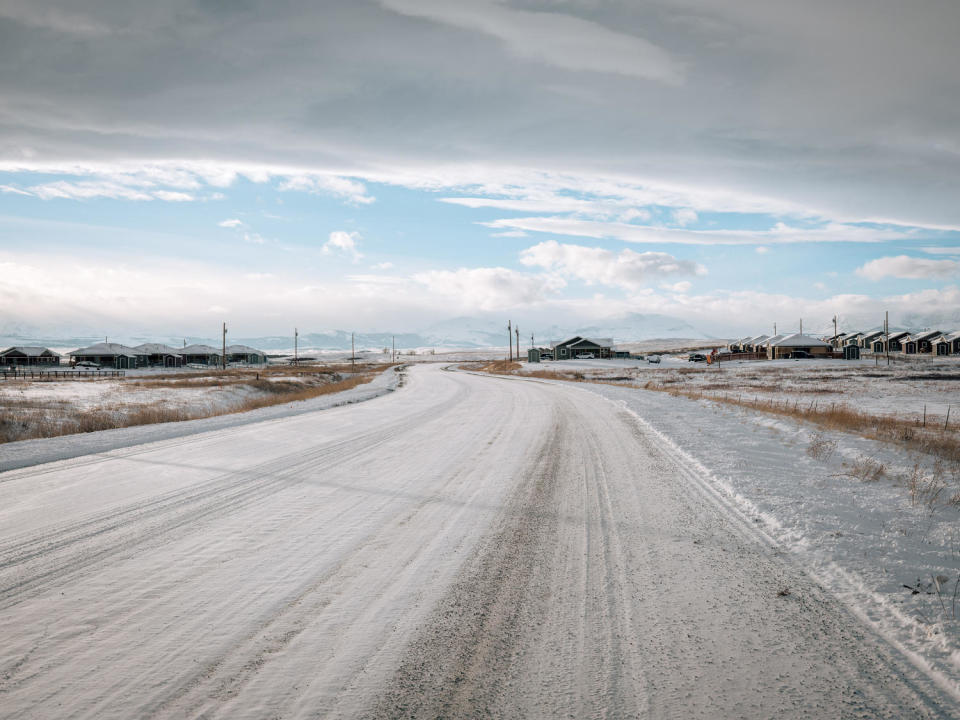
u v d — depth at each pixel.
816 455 9.63
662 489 7.60
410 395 30.61
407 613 3.94
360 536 5.72
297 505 6.97
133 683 3.09
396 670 3.21
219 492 7.65
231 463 9.88
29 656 3.36
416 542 5.52
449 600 4.16
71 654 3.38
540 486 7.98
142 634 3.64
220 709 2.86
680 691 3.01
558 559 5.02
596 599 4.16
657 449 10.96
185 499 7.25
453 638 3.58
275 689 3.04
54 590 4.34
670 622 3.78
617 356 108.81
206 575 4.66
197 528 5.98
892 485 7.50
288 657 3.36
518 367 82.69
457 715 2.82
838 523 5.75
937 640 3.45
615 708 2.87
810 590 4.25
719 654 3.37
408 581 4.53
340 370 89.00
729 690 3.02
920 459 9.58
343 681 3.11
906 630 3.60
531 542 5.50
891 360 83.81
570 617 3.87
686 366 77.88
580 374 58.84
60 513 6.55
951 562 4.72
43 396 28.94
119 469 9.28
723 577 4.52
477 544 5.45
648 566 4.80
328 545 5.43
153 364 111.00
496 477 8.65
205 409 24.86
